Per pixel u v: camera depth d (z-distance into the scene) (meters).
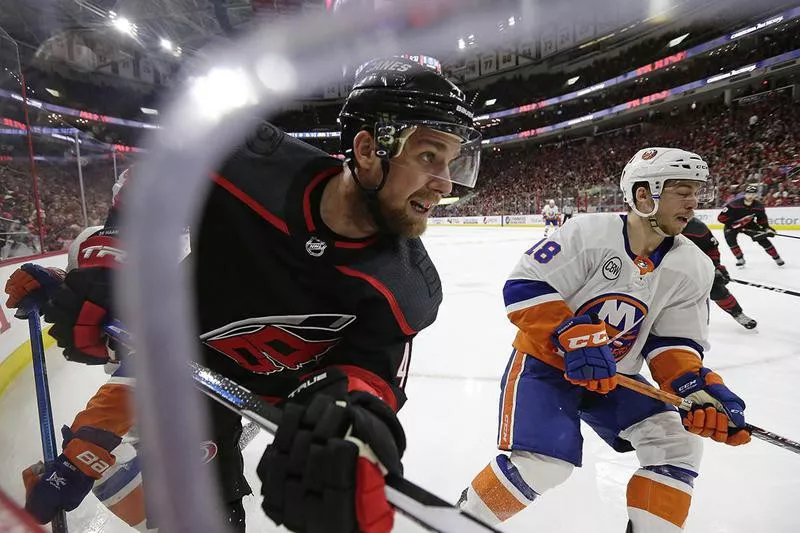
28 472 1.23
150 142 0.62
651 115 20.73
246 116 0.88
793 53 15.30
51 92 12.73
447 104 0.83
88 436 1.19
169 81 0.62
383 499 0.57
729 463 1.92
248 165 1.00
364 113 0.87
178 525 0.64
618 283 1.44
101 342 1.22
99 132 14.27
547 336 1.41
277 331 1.07
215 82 0.62
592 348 1.32
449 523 0.56
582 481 1.82
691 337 1.52
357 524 0.56
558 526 1.57
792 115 16.03
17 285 1.56
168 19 8.45
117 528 1.45
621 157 21.27
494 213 20.95
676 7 17.11
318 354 1.12
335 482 0.54
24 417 2.23
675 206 1.35
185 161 0.62
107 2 8.36
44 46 8.62
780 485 1.77
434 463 1.90
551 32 20.55
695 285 1.45
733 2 15.87
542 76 22.73
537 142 25.95
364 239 0.99
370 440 0.58
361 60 0.89
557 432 1.34
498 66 23.27
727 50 17.02
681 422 1.41
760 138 16.64
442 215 22.95
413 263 1.06
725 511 1.64
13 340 2.71
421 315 1.06
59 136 5.37
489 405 2.41
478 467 1.87
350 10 0.80
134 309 0.62
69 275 1.10
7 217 3.42
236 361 1.21
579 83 21.75
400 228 0.92
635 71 19.67
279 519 0.60
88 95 13.80
